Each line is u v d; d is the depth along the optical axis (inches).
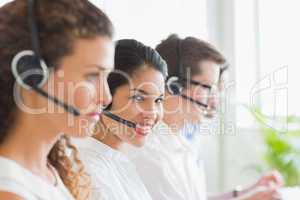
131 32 75.1
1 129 23.7
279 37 95.2
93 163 35.4
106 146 37.4
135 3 75.8
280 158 90.9
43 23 22.8
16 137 24.0
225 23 95.5
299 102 89.7
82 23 23.1
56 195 25.1
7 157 23.7
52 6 22.9
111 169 36.9
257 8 97.1
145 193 40.1
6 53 23.0
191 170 49.4
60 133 25.4
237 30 96.1
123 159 39.3
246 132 94.9
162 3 80.6
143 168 44.6
